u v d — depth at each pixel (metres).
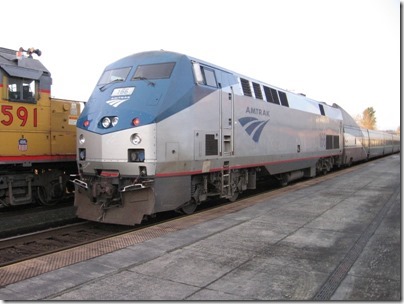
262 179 14.80
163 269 5.00
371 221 7.63
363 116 106.38
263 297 4.16
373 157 34.44
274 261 5.30
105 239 6.50
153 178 7.58
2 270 5.02
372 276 4.73
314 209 8.91
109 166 7.85
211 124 9.13
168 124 7.76
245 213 8.51
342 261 5.28
